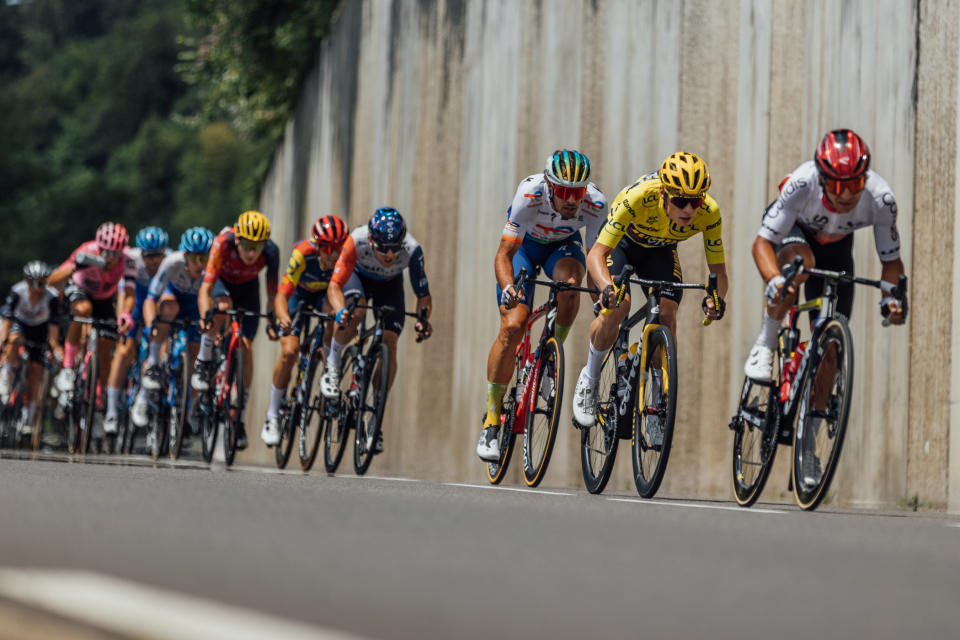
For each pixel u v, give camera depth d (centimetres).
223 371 2672
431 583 608
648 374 1544
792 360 1424
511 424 1859
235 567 641
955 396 1714
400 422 3366
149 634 436
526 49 2808
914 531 1054
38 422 3666
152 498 1064
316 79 4481
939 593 643
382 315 2238
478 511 1058
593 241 1831
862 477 1892
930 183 1795
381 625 482
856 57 1945
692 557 758
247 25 5131
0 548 679
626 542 832
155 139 15862
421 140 3366
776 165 2077
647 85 2394
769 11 2125
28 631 448
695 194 1484
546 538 838
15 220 11444
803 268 1360
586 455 1692
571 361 2539
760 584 648
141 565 638
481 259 2919
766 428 1441
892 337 1852
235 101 5616
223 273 2681
